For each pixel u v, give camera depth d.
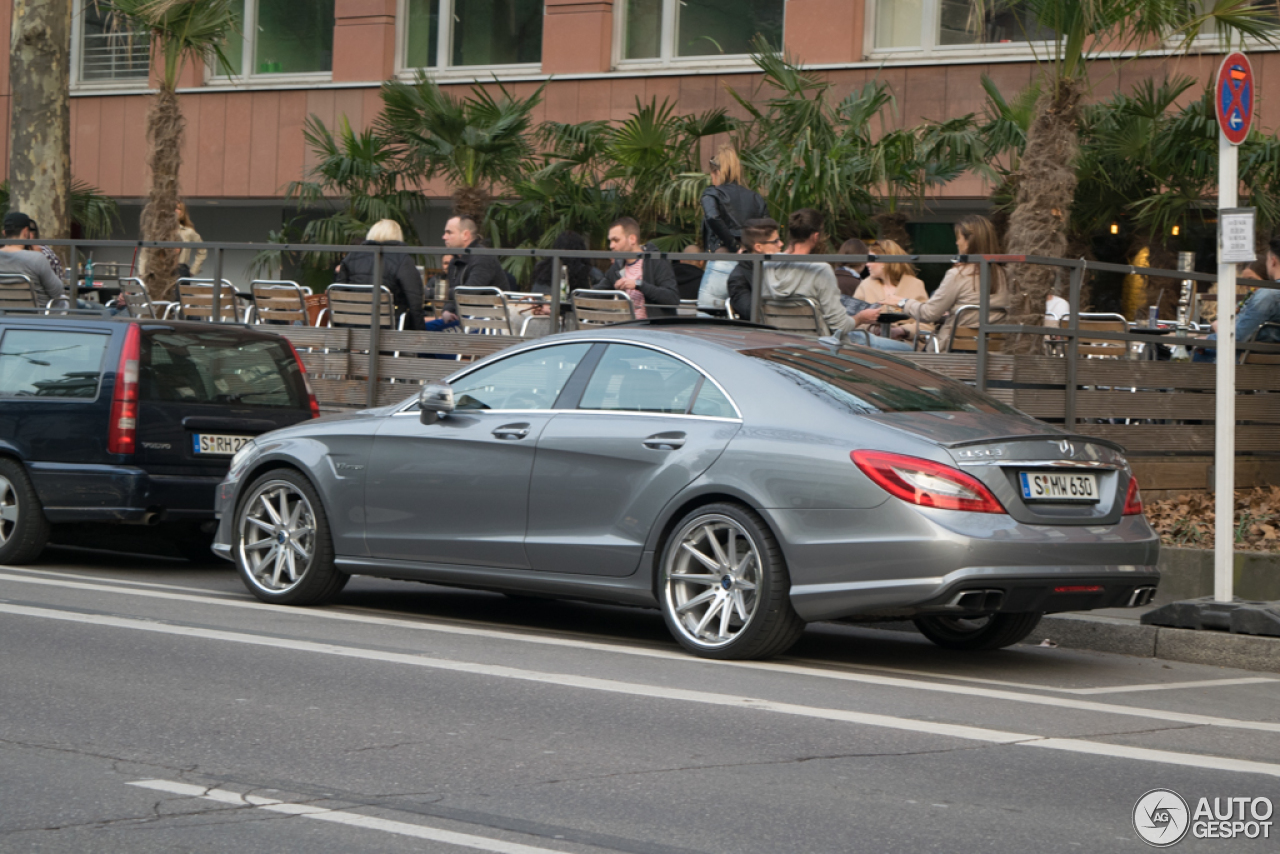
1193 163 27.30
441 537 14.15
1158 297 28.11
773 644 12.38
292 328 22.53
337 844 7.39
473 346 21.14
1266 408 20.94
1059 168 18.47
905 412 12.45
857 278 22.98
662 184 29.61
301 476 15.22
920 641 14.77
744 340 13.46
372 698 10.71
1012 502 11.87
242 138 39.94
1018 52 31.17
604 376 13.62
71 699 10.45
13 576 16.81
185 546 19.66
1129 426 19.03
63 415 17.67
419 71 32.25
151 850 7.27
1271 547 16.81
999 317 18.80
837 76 33.22
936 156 28.67
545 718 10.21
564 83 36.28
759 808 8.14
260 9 40.09
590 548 13.20
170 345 17.97
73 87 42.28
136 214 42.72
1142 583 12.50
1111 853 7.56
